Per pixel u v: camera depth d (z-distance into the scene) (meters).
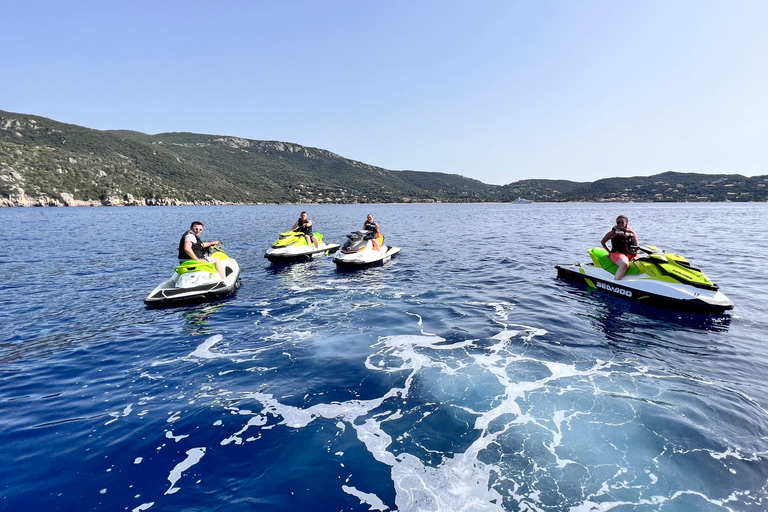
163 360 5.35
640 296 7.94
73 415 3.91
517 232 26.27
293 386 4.46
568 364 4.91
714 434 3.37
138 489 2.81
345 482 2.86
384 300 8.41
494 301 8.16
